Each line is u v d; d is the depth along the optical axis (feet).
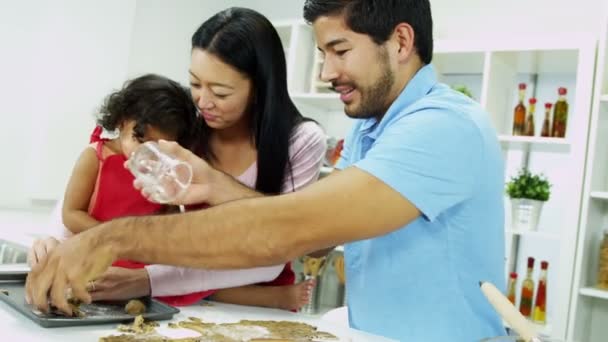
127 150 4.25
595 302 7.47
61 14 8.36
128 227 2.73
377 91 3.19
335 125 10.15
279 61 3.94
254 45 3.74
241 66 3.70
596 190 7.25
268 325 2.96
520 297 7.92
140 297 3.25
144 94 4.32
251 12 3.89
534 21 8.48
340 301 9.06
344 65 3.11
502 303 2.45
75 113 8.59
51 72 8.35
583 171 7.10
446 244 3.22
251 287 3.89
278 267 3.87
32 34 8.43
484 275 3.32
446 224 3.20
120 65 9.05
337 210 2.63
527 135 8.00
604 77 7.18
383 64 3.14
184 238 2.68
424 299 3.28
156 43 10.19
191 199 3.27
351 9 3.01
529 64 8.17
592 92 7.16
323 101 9.58
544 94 8.29
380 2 3.03
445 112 2.92
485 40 7.85
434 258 3.24
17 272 3.23
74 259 2.65
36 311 2.72
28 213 8.16
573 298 7.03
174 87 4.49
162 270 3.37
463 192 2.92
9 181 8.33
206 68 3.63
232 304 3.67
